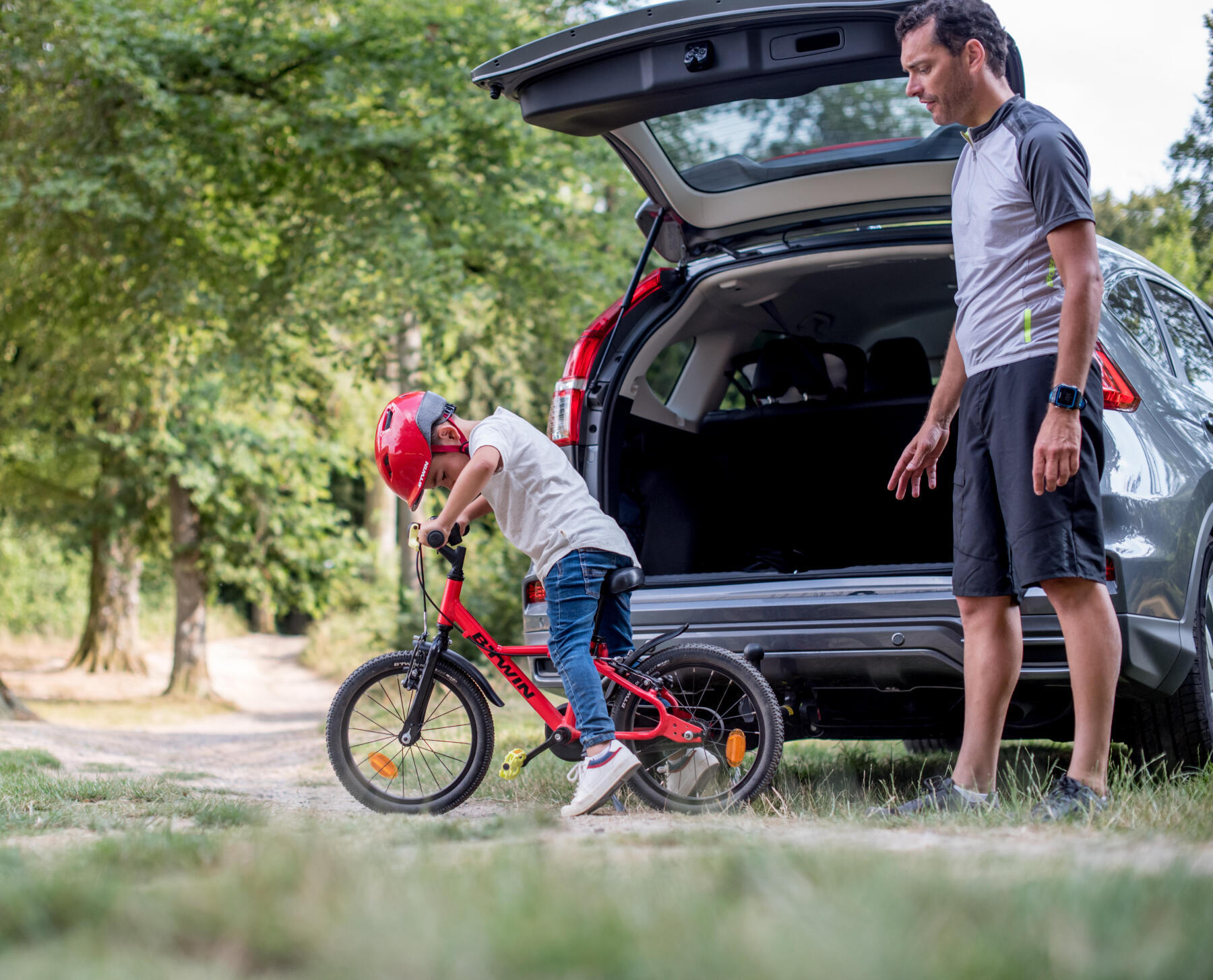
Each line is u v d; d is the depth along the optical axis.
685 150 3.90
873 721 3.81
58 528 19.31
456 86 11.76
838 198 3.93
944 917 1.39
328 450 18.39
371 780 3.58
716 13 3.29
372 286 11.62
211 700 18.70
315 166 11.80
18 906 1.57
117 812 3.37
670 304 4.23
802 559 4.61
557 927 1.38
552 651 3.39
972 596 3.15
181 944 1.43
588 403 4.03
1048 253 3.04
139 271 11.86
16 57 11.45
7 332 13.14
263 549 19.08
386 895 1.58
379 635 15.15
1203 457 3.71
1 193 11.13
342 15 12.40
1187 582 3.40
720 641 3.56
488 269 12.66
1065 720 3.57
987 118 3.14
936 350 5.27
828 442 4.70
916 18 3.11
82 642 21.67
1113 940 1.31
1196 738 3.57
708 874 1.72
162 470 17.64
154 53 11.36
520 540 3.43
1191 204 7.36
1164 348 4.07
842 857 1.77
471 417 15.96
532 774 4.34
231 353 12.22
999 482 3.08
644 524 4.29
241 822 3.12
